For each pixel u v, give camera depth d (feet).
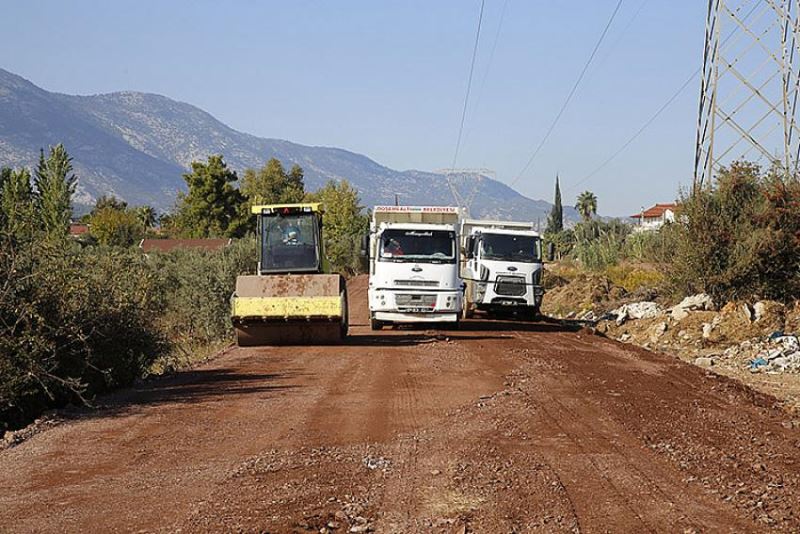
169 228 365.61
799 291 77.41
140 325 50.88
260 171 339.36
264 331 70.03
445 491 26.50
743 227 78.74
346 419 38.73
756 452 31.55
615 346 70.23
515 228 111.96
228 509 24.72
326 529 22.85
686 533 22.12
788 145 89.15
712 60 91.76
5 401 38.01
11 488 27.71
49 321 41.24
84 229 331.16
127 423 38.14
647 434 34.60
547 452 31.60
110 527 23.49
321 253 77.00
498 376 51.93
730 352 67.00
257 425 37.47
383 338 77.61
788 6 91.91
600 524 22.99
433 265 83.66
